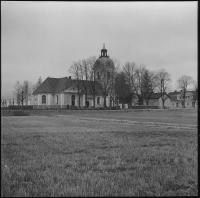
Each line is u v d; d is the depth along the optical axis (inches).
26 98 3789.4
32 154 382.0
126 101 3380.9
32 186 236.7
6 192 220.2
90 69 2812.5
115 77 2871.6
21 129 834.8
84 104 3152.1
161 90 3607.3
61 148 437.7
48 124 1069.1
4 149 425.4
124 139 564.7
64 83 3083.2
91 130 800.9
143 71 3356.3
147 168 304.0
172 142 515.2
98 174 275.4
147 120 1378.0
